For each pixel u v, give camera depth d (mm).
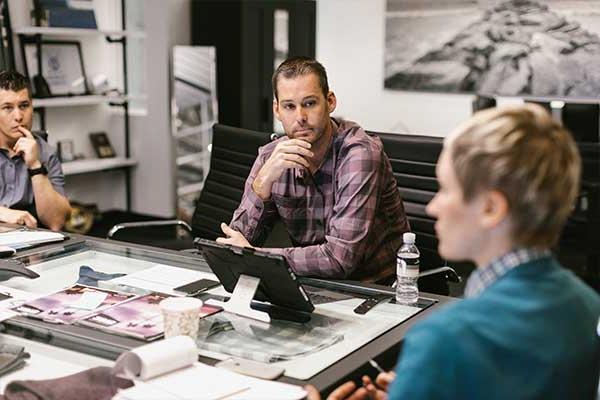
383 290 1946
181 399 1307
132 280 2016
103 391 1382
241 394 1336
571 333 1065
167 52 5898
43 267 2176
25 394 1342
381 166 2334
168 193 6059
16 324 1692
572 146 1063
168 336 1552
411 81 6289
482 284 1092
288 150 2271
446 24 6066
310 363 1499
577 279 1150
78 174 6070
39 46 5363
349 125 2385
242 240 2266
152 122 6047
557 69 5719
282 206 2424
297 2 6359
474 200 1048
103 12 6020
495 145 1023
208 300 1856
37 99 5348
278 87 2293
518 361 1021
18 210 3006
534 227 1040
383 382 1358
